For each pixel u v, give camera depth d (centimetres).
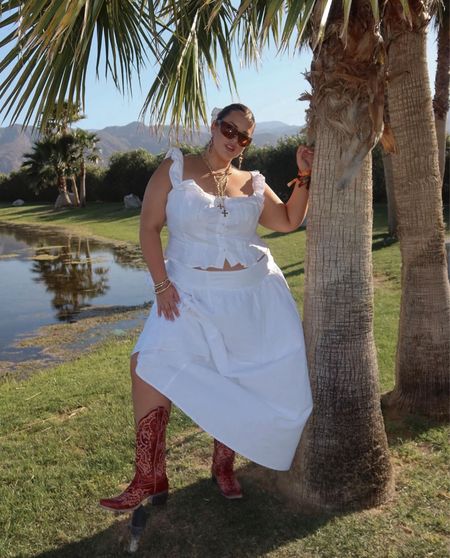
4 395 520
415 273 365
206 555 255
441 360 365
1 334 827
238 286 255
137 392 253
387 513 276
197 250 252
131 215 2841
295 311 271
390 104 346
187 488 307
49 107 284
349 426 275
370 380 279
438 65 819
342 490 277
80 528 282
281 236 1587
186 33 359
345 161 245
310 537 261
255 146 2598
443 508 278
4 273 1422
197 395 244
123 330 801
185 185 246
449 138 1797
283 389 256
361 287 270
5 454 372
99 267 1436
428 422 364
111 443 373
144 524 257
